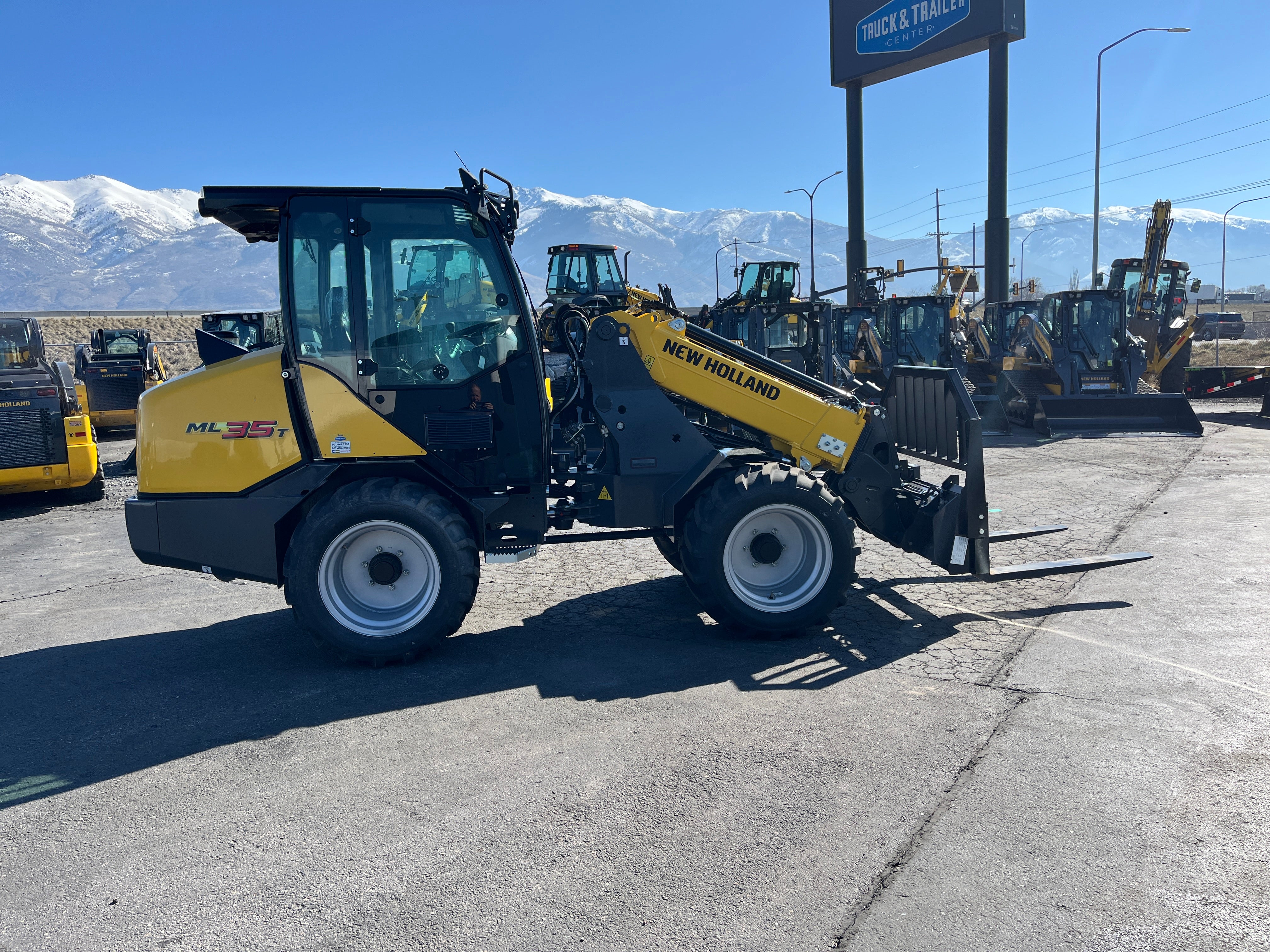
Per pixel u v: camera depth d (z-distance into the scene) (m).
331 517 4.55
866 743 3.62
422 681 4.49
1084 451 12.63
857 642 4.93
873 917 2.51
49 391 10.16
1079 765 3.38
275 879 2.78
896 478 5.55
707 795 3.23
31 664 4.93
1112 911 2.51
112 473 13.54
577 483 5.16
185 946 2.46
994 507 8.64
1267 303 86.62
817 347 16.11
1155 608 5.38
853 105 33.69
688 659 4.73
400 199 4.67
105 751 3.76
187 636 5.39
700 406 5.30
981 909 2.54
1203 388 18.09
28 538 8.74
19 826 3.15
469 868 2.81
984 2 27.91
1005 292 28.86
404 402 4.76
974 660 4.57
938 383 5.65
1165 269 19.88
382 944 2.45
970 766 3.39
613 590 6.21
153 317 49.50
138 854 2.95
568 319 5.46
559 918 2.54
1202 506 8.40
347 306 4.67
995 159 28.61
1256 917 2.47
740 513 4.88
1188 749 3.49
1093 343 16.47
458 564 4.69
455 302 4.79
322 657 4.92
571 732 3.81
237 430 4.66
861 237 34.34
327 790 3.36
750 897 2.62
